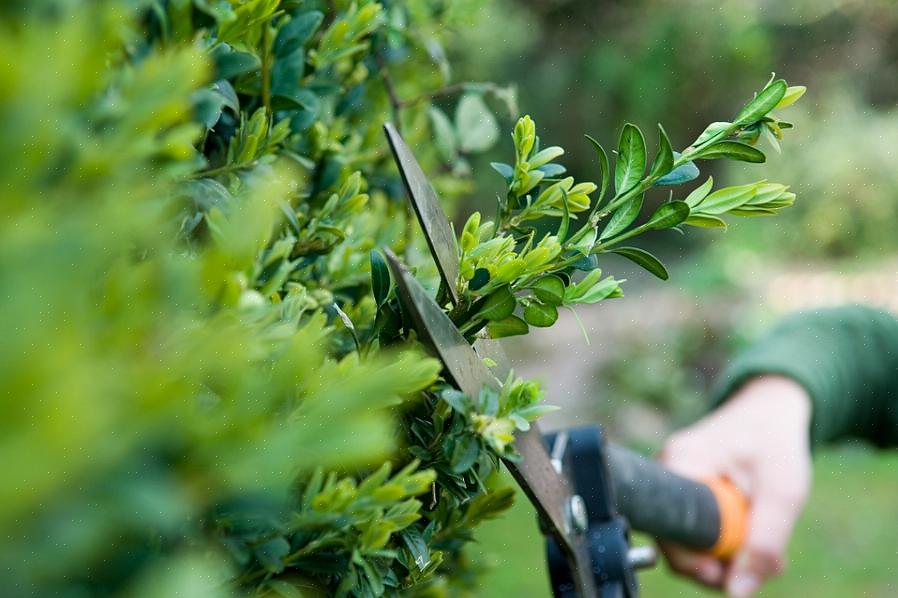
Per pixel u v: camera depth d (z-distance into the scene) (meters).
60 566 0.22
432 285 0.59
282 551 0.39
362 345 0.52
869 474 4.50
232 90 0.53
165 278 0.26
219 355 0.27
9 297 0.22
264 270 0.47
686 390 6.57
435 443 0.50
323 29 0.76
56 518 0.22
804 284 8.32
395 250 0.77
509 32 8.84
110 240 0.26
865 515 3.92
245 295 0.35
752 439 1.38
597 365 6.62
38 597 0.23
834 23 9.46
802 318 1.59
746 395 1.50
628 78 9.27
